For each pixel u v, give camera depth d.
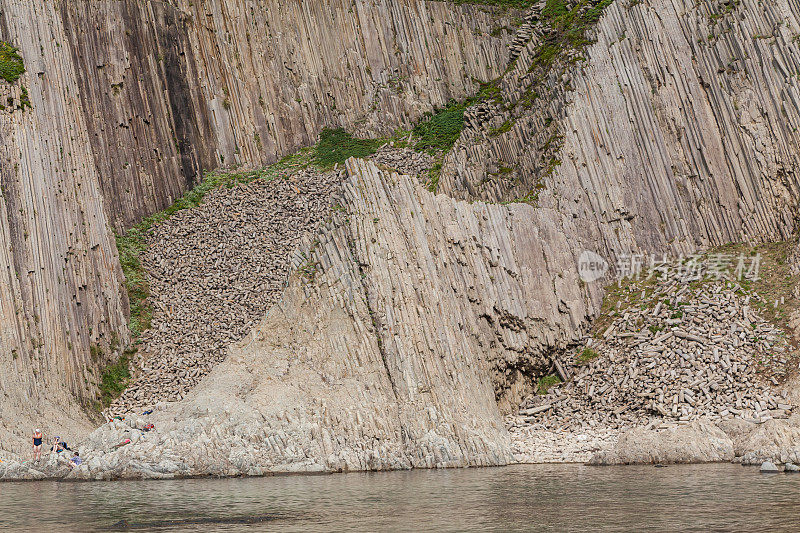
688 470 51.91
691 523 33.81
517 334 76.56
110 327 81.69
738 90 88.75
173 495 44.34
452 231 75.38
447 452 57.88
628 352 74.81
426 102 123.81
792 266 78.56
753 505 37.72
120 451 55.25
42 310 72.06
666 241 86.19
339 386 61.69
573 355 78.62
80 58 97.00
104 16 100.81
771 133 86.62
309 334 65.00
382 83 122.44
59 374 71.69
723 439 58.41
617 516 35.84
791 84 86.88
